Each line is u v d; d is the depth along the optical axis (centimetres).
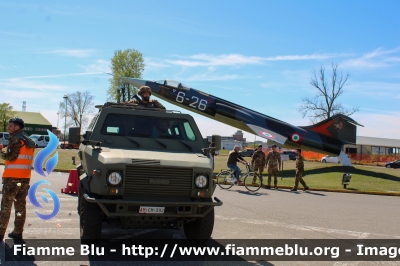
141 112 749
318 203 1408
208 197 632
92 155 639
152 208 595
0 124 8081
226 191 1673
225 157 4403
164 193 612
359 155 5834
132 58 6359
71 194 1285
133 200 591
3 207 655
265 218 1021
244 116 2823
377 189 2039
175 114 768
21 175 662
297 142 2938
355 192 1927
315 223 989
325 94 6350
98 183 598
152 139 725
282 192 1767
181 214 609
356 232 899
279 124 2930
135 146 706
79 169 777
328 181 2312
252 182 1845
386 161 5766
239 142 9631
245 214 1070
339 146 3050
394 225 1015
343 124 3064
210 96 2848
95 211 623
